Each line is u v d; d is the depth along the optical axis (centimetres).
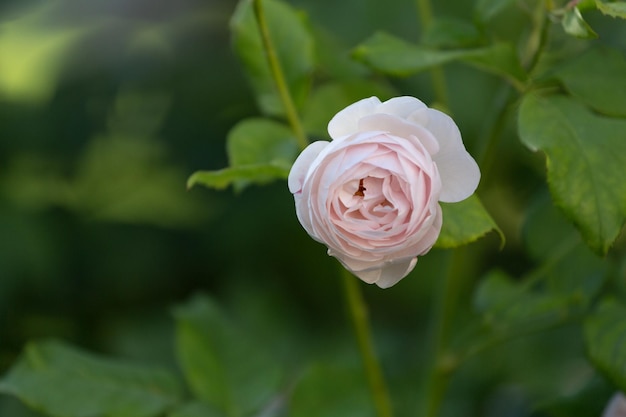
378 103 70
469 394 115
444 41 82
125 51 117
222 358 91
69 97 117
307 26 88
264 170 77
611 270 86
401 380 114
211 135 118
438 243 72
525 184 111
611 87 77
